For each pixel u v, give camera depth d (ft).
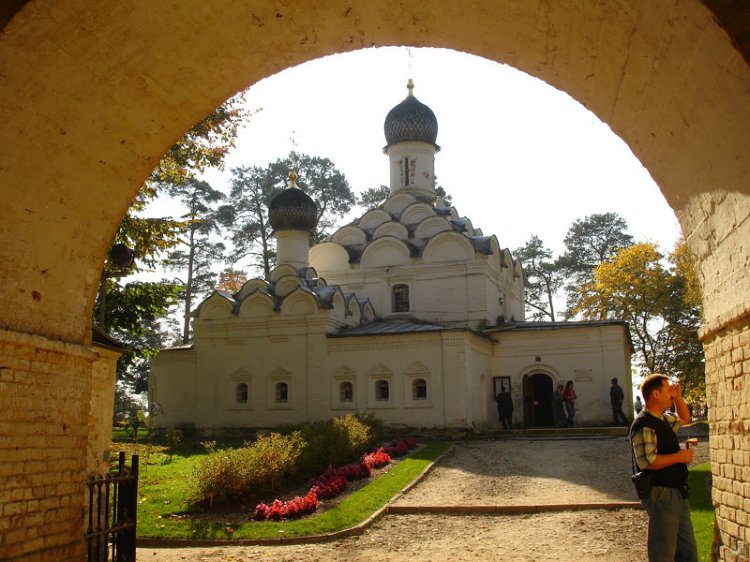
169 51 22.40
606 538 38.04
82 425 24.62
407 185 129.29
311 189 174.40
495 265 120.57
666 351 133.18
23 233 21.88
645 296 134.41
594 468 62.85
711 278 22.31
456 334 98.22
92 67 21.09
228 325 109.50
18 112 20.27
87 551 26.58
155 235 67.56
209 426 107.86
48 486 22.40
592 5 19.10
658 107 20.58
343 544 39.22
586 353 105.60
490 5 21.94
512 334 109.50
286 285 113.29
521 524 42.91
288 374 105.70
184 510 48.65
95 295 25.94
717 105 17.61
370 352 102.22
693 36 16.66
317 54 25.68
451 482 58.90
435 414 97.45
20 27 18.44
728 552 21.44
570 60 22.61
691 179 21.38
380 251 120.37
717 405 22.40
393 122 129.08
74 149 22.65
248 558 35.99
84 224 24.40
